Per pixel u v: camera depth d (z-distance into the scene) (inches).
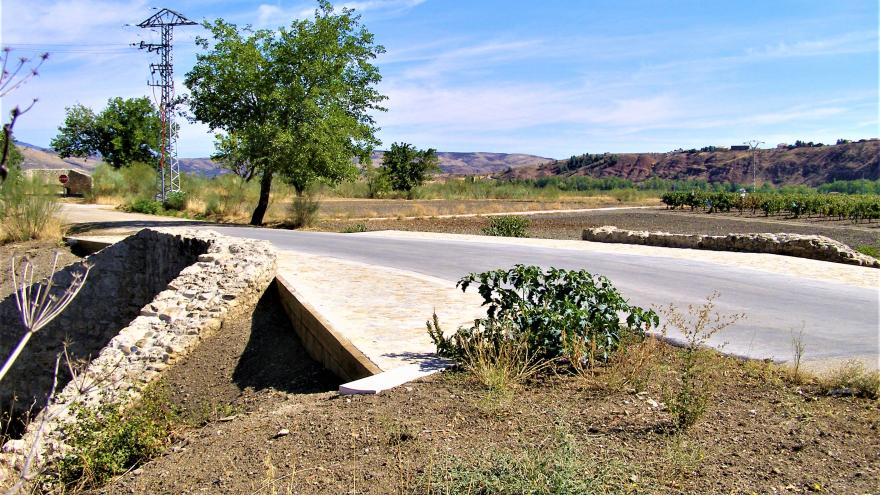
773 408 214.4
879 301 421.7
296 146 1123.9
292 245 773.9
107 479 229.8
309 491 165.9
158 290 658.8
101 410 285.9
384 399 231.6
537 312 266.1
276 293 505.0
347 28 1180.5
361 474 171.8
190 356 416.5
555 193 2842.0
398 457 178.7
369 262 616.1
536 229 1251.8
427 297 429.7
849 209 1422.2
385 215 1536.7
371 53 1242.6
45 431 294.2
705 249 718.5
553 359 251.1
